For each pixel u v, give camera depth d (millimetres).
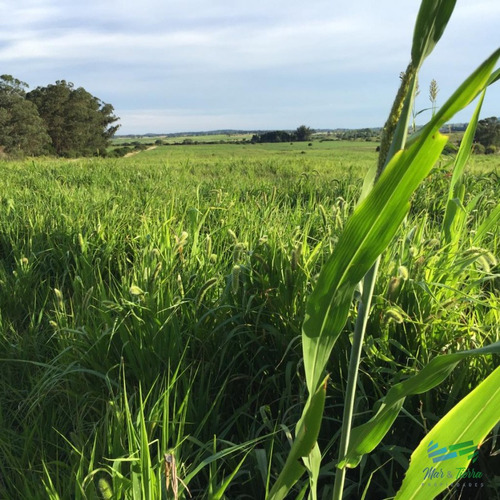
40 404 2258
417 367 2096
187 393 1872
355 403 2107
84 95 74062
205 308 2617
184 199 6102
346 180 7664
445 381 2096
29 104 60344
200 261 3152
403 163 781
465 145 1899
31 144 60969
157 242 3584
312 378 965
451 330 2191
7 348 2787
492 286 2809
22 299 3516
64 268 4020
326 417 1983
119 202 6074
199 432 1992
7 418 2326
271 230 3332
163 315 2467
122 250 4195
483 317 2381
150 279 2545
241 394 2402
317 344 958
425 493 1075
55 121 70688
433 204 5492
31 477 1817
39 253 4082
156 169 13781
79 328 2516
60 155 72562
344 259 891
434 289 2416
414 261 2494
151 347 2326
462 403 1021
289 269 2432
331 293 921
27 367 2641
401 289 2348
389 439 1979
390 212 832
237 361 2490
